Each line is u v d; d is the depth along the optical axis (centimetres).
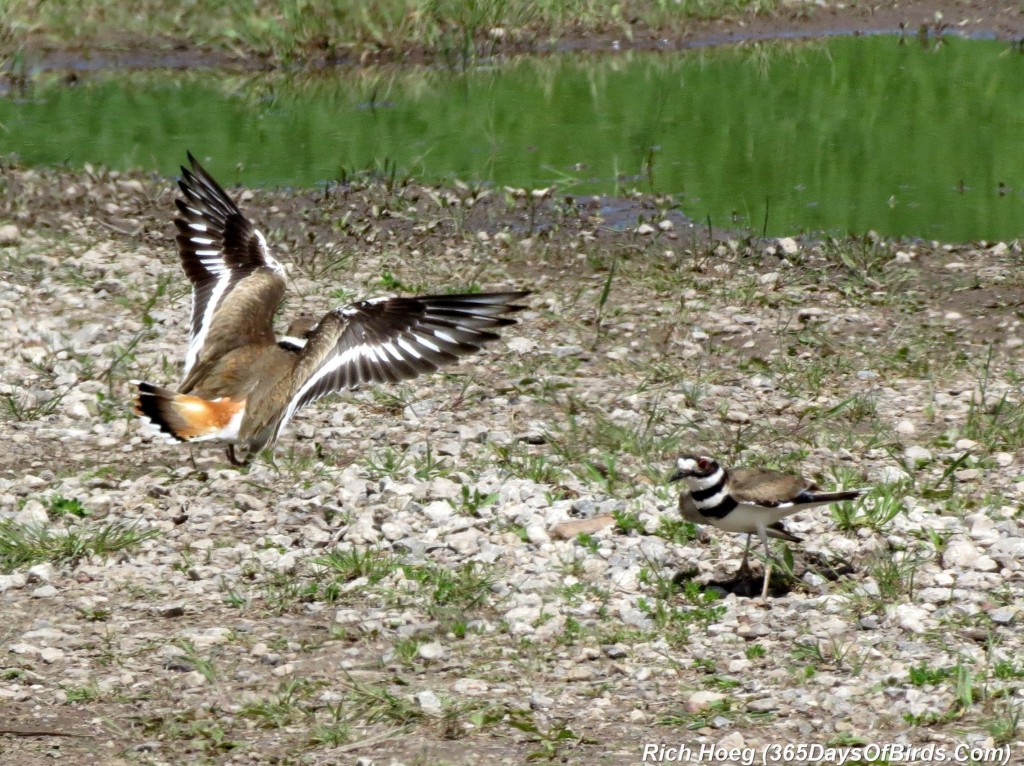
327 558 1114
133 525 1178
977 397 1488
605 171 2283
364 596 1069
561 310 1753
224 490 1262
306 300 1764
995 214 2064
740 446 1352
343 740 871
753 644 985
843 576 1091
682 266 1898
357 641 1003
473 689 930
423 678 950
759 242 1972
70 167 2275
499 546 1134
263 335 898
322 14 3056
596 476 1273
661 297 1802
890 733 866
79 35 2989
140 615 1042
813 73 2853
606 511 1203
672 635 998
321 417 1447
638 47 3116
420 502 1236
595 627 1017
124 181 2211
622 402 1482
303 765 845
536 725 884
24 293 1777
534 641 999
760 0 3209
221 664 969
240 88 2838
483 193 2156
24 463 1325
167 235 2027
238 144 2442
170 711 908
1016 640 977
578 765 838
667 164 2314
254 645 991
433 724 889
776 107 2634
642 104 2678
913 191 2170
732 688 927
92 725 890
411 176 2233
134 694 928
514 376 1559
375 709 902
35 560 1122
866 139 2430
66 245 1956
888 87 2742
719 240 1978
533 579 1087
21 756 850
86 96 2753
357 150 2402
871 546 1136
